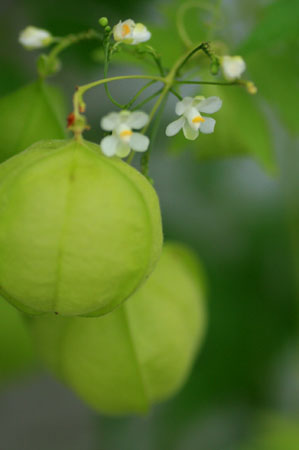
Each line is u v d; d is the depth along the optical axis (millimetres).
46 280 262
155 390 316
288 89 330
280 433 358
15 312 351
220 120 325
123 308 308
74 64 368
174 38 315
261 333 401
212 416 404
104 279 262
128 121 265
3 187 262
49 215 258
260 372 400
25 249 260
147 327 309
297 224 400
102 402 316
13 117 301
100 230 259
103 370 310
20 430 501
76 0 365
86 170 260
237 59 282
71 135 316
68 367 312
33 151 266
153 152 403
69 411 513
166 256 317
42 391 509
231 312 400
